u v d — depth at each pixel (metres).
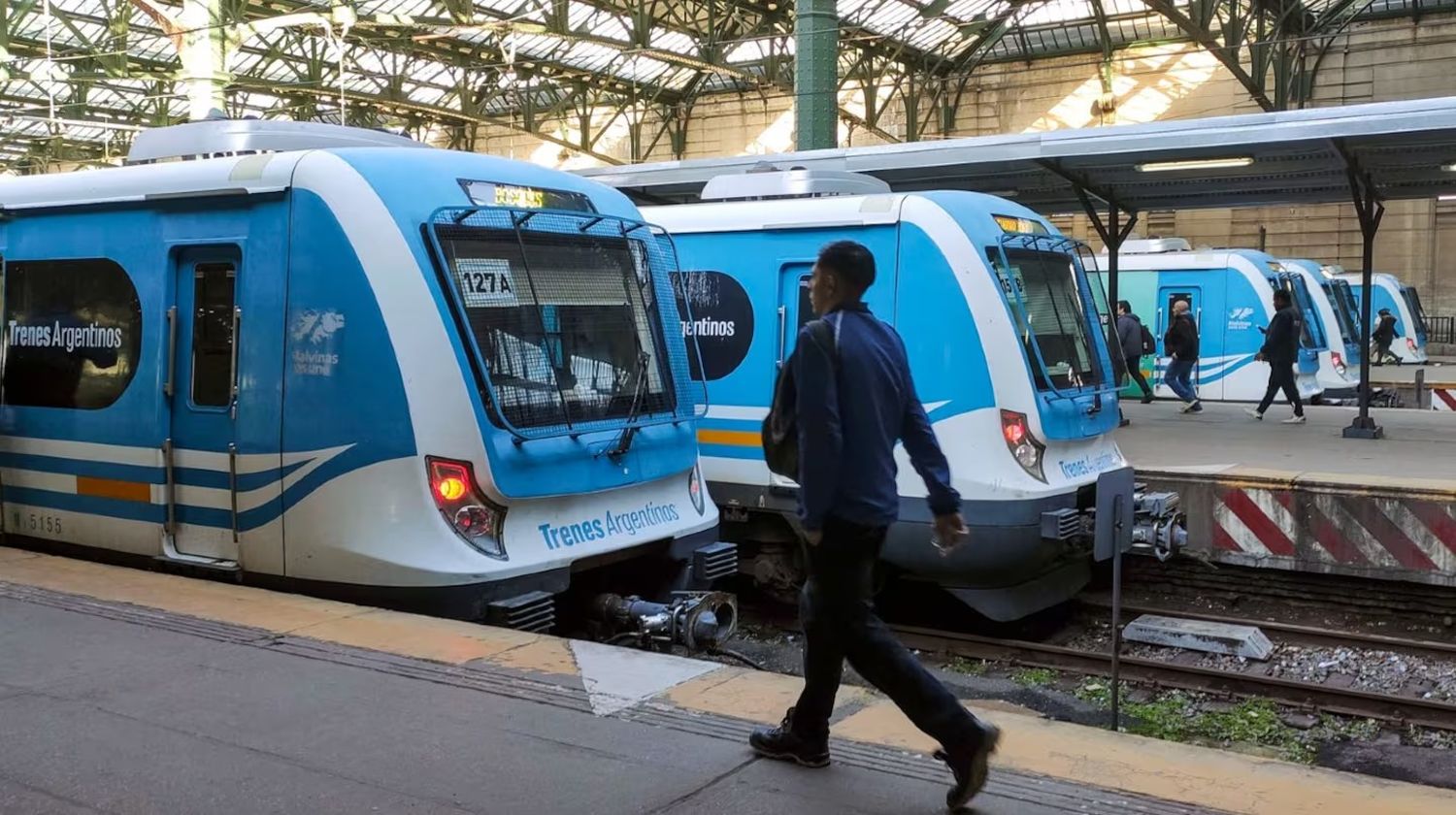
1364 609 9.23
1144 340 18.88
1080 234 34.44
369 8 27.84
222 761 3.94
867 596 3.66
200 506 6.43
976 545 7.89
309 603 5.81
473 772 3.84
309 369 5.93
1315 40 31.33
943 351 8.01
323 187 5.92
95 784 3.76
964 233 8.05
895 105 37.47
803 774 3.81
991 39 34.28
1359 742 6.63
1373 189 13.36
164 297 6.53
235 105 33.66
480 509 5.70
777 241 8.74
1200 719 6.96
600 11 28.47
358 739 4.12
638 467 6.52
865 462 3.59
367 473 5.75
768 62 31.56
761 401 8.73
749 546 9.17
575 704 4.46
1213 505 9.77
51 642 5.19
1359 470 10.14
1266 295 19.53
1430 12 30.08
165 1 24.23
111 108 34.22
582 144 37.69
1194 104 33.16
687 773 3.82
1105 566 9.91
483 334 5.84
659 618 6.05
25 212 7.32
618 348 6.58
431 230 5.75
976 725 3.47
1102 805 3.55
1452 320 31.97
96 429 6.84
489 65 30.80
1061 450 8.30
